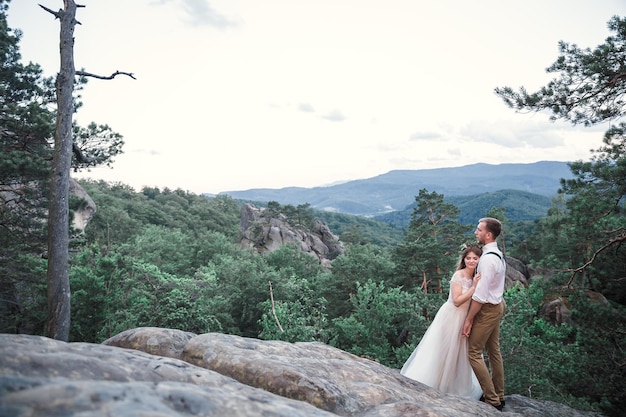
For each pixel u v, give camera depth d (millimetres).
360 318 22531
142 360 1593
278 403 1424
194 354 2676
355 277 35406
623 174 9383
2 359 1144
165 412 1004
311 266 50906
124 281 24391
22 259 16688
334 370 2812
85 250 23547
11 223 15000
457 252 39469
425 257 33406
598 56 9266
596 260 11961
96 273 21578
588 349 10617
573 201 10852
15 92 15789
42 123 14109
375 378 2904
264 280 34594
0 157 13055
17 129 14375
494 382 4113
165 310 22156
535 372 11594
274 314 23578
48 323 11211
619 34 9148
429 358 4098
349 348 23047
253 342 3010
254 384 2297
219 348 2666
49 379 1054
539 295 20828
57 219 11289
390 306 21000
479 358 3959
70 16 11742
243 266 35969
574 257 14031
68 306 11391
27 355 1207
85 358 1337
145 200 121750
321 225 88062
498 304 3879
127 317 21750
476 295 3818
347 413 2176
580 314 10742
